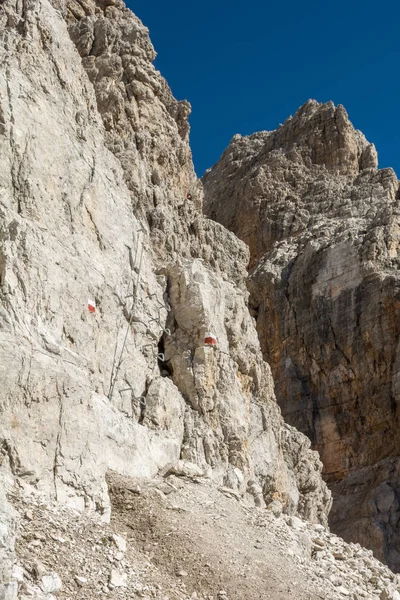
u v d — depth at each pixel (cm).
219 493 1753
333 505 4056
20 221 1576
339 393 4412
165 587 1292
